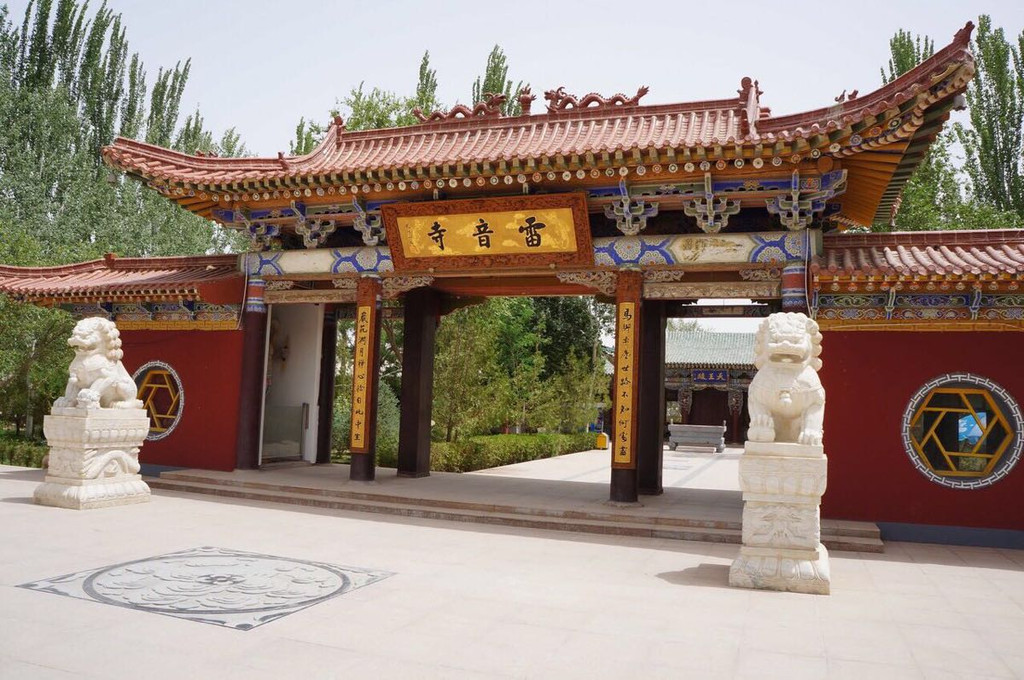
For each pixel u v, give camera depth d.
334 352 21.66
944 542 12.48
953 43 10.84
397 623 7.17
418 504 14.82
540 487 17.95
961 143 36.53
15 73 43.47
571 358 42.56
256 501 15.33
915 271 11.90
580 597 8.45
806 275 13.56
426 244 15.69
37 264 25.81
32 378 26.33
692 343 51.59
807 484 9.12
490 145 16.25
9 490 15.16
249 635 6.65
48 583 8.16
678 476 23.98
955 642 7.10
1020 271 11.31
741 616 7.83
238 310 17.77
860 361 13.12
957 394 13.75
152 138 46.75
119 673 5.63
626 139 15.08
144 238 39.19
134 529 11.59
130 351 18.77
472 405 27.47
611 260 14.73
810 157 12.80
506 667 6.04
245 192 16.17
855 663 6.39
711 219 14.04
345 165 16.39
